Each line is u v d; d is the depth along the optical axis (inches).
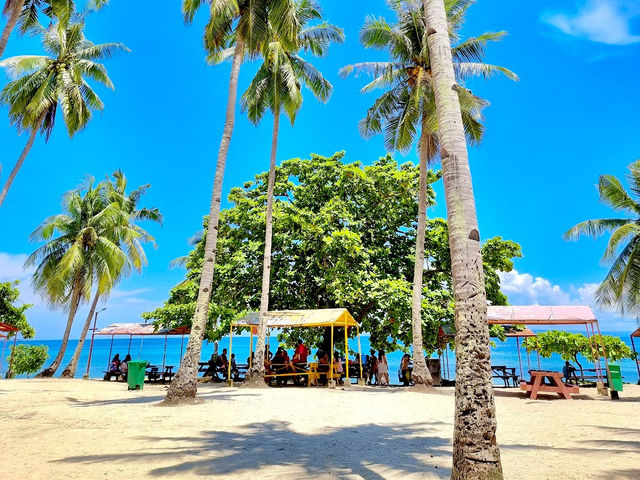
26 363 1487.5
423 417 399.5
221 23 557.6
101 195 1141.1
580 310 691.4
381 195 1010.1
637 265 756.0
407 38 659.4
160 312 922.7
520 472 202.4
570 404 529.7
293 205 986.1
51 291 964.6
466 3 660.1
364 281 858.1
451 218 191.3
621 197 794.8
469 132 706.2
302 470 212.1
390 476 201.5
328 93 820.6
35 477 194.5
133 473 203.2
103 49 933.2
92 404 477.1
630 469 207.6
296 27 593.6
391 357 3725.4
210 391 628.7
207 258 512.1
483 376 166.9
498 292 983.6
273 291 922.1
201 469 211.5
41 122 848.3
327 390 655.1
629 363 2679.6
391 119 739.4
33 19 662.5
